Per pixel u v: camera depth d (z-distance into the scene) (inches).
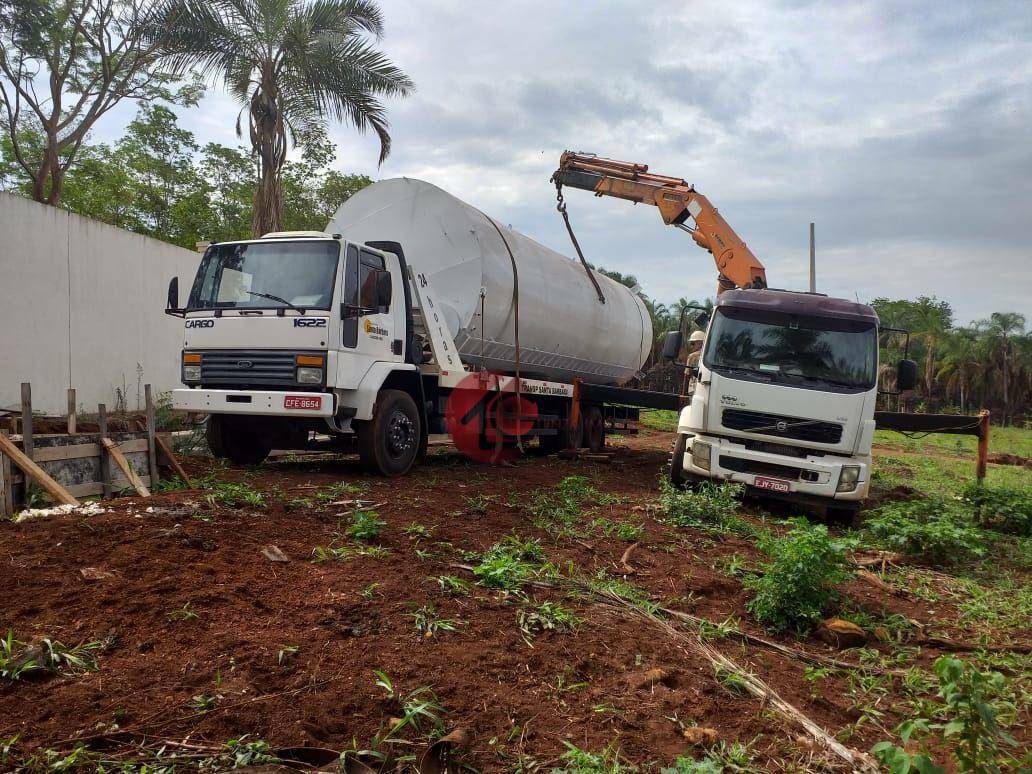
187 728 117.8
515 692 143.6
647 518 312.2
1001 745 143.3
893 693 167.5
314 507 260.4
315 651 147.8
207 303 339.0
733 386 360.5
